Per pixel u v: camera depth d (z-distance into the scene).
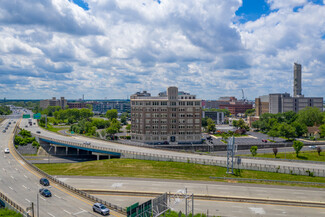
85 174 82.69
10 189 60.78
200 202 60.84
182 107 149.12
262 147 137.88
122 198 62.12
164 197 48.34
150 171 87.00
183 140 149.00
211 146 134.62
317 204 58.94
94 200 54.25
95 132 172.75
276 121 181.75
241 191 67.44
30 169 78.00
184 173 85.50
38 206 49.38
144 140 147.00
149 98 156.12
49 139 137.50
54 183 65.69
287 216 54.28
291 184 73.81
